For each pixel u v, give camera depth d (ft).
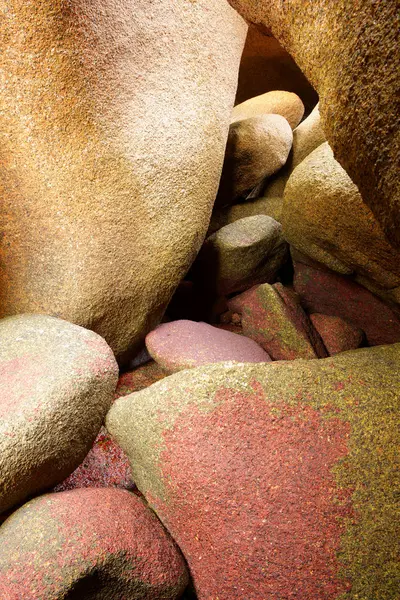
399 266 4.75
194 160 5.45
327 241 5.43
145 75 4.94
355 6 2.28
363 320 6.18
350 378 3.08
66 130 4.32
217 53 6.03
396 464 2.64
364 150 2.69
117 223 4.81
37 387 3.60
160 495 3.26
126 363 5.74
